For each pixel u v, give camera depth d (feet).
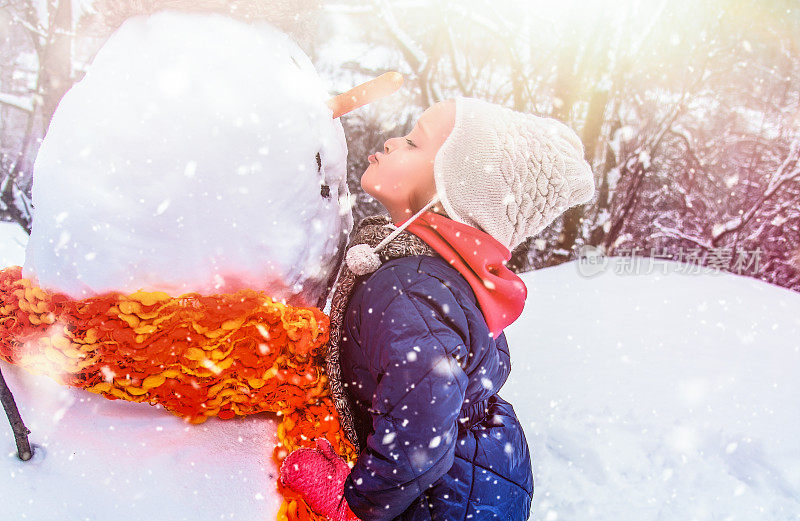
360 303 4.31
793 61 30.04
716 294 16.65
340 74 27.43
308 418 4.64
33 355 4.16
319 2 5.14
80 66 16.88
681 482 7.20
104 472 4.15
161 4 4.36
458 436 4.57
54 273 4.09
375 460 3.95
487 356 4.48
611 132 24.07
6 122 25.98
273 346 4.25
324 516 4.29
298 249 4.42
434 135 4.66
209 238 4.09
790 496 7.13
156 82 4.04
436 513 4.36
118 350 3.94
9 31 26.22
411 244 4.51
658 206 32.73
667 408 8.93
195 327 4.00
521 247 22.27
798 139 30.17
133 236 3.99
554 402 8.82
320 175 4.62
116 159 3.95
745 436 8.07
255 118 4.13
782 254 32.30
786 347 12.62
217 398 4.31
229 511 4.18
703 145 32.86
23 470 4.04
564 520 6.46
